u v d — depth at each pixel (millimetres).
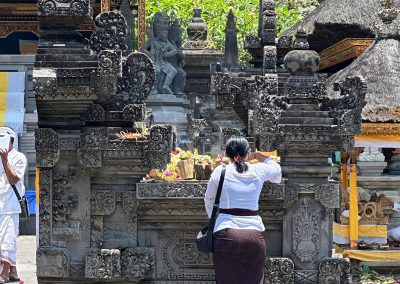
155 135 8328
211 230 7777
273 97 8578
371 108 11539
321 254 8508
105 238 8484
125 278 8477
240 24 34000
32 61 19297
